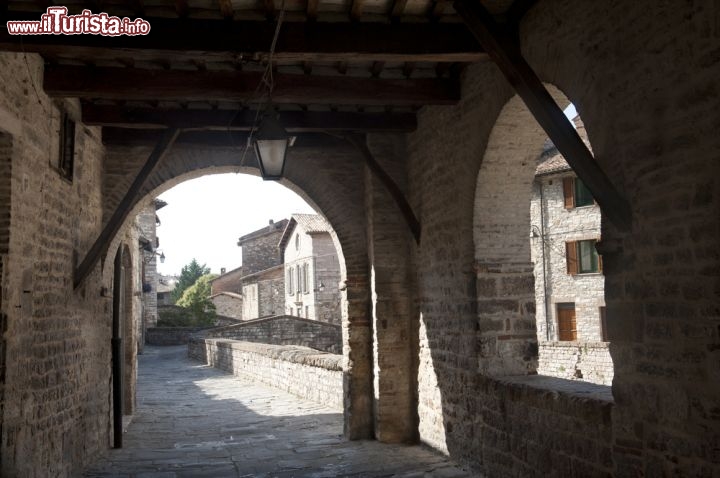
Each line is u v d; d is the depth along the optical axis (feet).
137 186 24.68
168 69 20.61
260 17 17.13
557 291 76.33
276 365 53.98
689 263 11.55
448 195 23.40
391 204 29.17
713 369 11.04
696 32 11.32
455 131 22.66
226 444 29.89
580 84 14.83
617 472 13.75
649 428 12.69
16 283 17.35
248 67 20.81
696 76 11.33
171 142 25.08
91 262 23.86
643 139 12.71
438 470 22.04
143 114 24.68
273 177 20.85
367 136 29.12
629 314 13.28
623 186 13.34
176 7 16.21
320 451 27.20
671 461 12.08
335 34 17.24
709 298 11.11
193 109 24.98
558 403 16.15
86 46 16.08
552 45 15.99
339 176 31.01
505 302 21.12
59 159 21.72
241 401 47.03
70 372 22.85
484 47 15.58
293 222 137.39
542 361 60.03
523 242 21.30
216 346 77.46
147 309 119.34
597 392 16.16
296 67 21.61
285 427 34.35
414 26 17.52
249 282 159.43
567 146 13.93
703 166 11.22
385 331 28.55
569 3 15.23
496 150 20.25
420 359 27.22
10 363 16.78
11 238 17.04
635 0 12.89
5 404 16.46
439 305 24.63
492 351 20.97
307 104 25.79
